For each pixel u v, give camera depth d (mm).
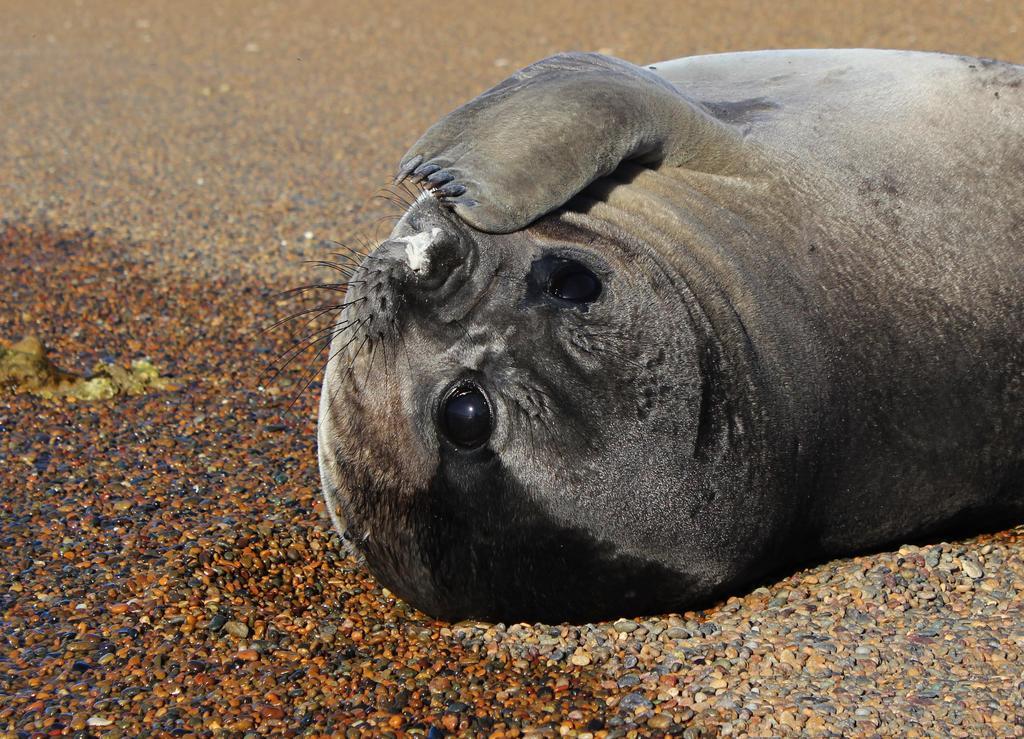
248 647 16578
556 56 18297
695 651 15906
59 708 15266
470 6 57719
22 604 17438
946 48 44469
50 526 19484
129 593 17641
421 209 16672
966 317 17328
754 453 15828
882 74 19703
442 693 15578
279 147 39688
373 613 17641
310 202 34719
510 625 16875
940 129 18625
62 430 22688
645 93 16969
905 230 17641
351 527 17594
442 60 49719
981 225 17844
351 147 39625
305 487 20766
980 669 15016
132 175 37000
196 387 24547
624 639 16344
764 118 18922
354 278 16984
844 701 14656
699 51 46781
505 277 15844
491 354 15602
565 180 16031
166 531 19266
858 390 16797
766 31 48969
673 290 15859
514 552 15891
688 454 15430
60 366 25344
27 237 32094
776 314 16516
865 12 50531
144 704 15344
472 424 15562
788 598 17000
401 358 16109
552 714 15086
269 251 31328
